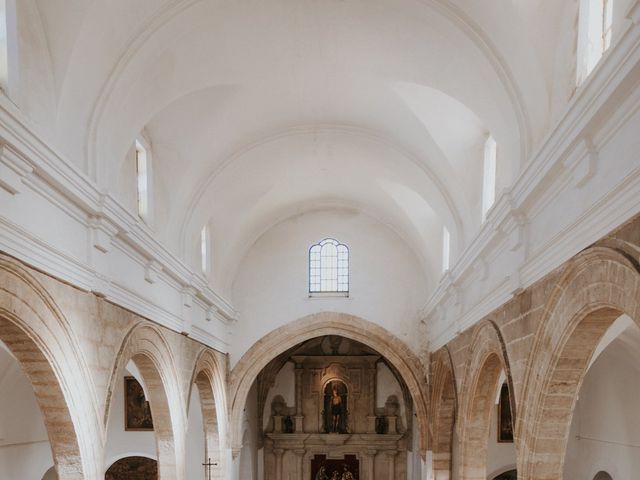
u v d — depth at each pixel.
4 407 15.74
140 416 20.78
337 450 28.45
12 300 6.88
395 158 15.22
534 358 8.33
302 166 17.50
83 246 8.92
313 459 28.55
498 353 10.41
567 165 6.97
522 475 8.59
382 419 28.45
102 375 9.55
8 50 7.29
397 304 20.98
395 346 20.73
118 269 10.30
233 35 10.78
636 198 5.45
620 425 15.59
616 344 14.38
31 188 7.33
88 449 8.85
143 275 11.69
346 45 11.32
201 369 16.78
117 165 10.10
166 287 13.27
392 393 28.94
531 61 8.40
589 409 17.52
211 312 17.53
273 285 21.14
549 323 7.77
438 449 19.23
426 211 18.17
